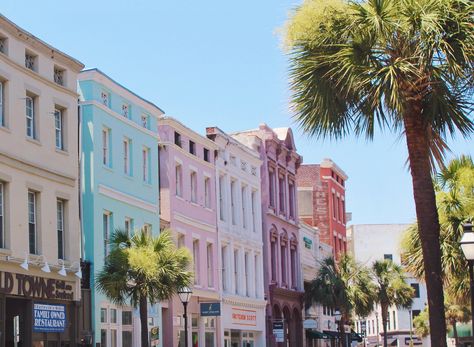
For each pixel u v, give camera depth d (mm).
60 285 29906
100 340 32125
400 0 14797
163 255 26266
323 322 65688
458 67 14570
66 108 31172
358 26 15031
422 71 14852
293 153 60625
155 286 25594
